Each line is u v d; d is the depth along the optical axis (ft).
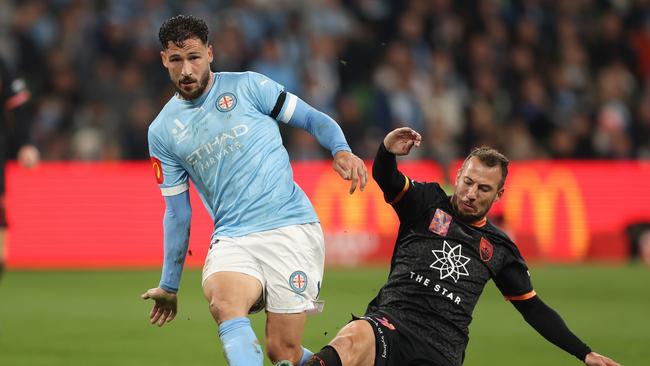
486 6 225.35
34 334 105.50
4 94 107.65
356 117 197.77
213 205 65.77
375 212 179.73
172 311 68.95
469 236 65.67
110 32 204.13
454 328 64.75
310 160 194.08
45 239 175.94
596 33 229.04
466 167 65.46
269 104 65.77
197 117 64.90
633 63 227.40
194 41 63.72
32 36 203.72
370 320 63.26
